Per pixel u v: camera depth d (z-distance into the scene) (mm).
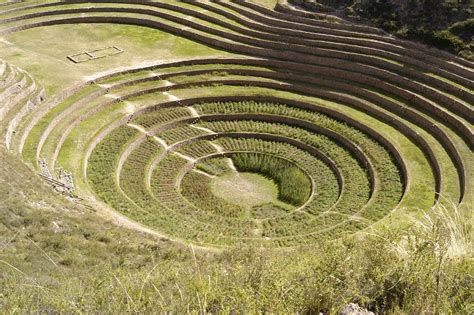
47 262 17797
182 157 37312
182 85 42812
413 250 11328
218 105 41656
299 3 48500
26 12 51969
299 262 12359
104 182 32500
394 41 43531
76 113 37312
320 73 44188
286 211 33812
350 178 35094
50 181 29016
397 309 9703
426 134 36812
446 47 41875
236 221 31734
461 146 34500
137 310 9812
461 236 13000
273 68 45000
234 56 46031
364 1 46562
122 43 47938
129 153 36250
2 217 21172
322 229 30156
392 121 38906
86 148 34438
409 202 30188
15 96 35188
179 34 50031
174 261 18500
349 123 39688
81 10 53281
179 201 33281
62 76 41062
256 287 10734
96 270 17641
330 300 10016
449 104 38406
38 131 33969
